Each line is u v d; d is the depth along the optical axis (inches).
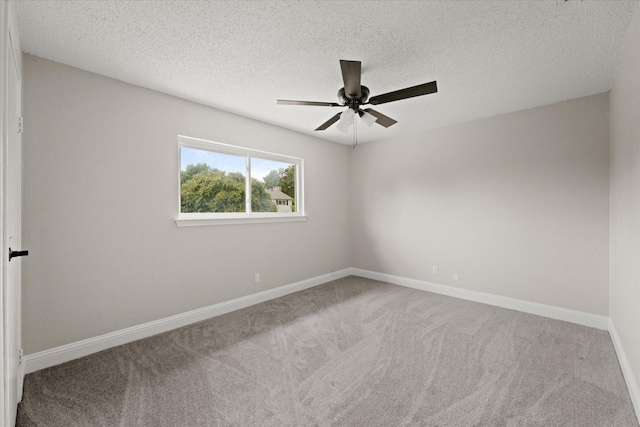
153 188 102.2
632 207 71.8
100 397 67.7
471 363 82.0
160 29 69.3
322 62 84.7
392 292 151.9
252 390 70.2
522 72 90.7
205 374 76.9
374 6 61.6
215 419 60.6
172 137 107.2
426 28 69.1
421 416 61.4
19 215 68.7
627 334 75.9
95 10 62.3
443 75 92.5
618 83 88.0
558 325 108.6
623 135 81.8
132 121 97.3
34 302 78.7
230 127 125.0
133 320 97.3
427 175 154.4
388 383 72.9
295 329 105.3
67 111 84.5
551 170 117.0
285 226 149.6
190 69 88.4
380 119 98.0
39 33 70.2
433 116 132.3
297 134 155.9
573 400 66.2
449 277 146.9
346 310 125.0
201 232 115.7
